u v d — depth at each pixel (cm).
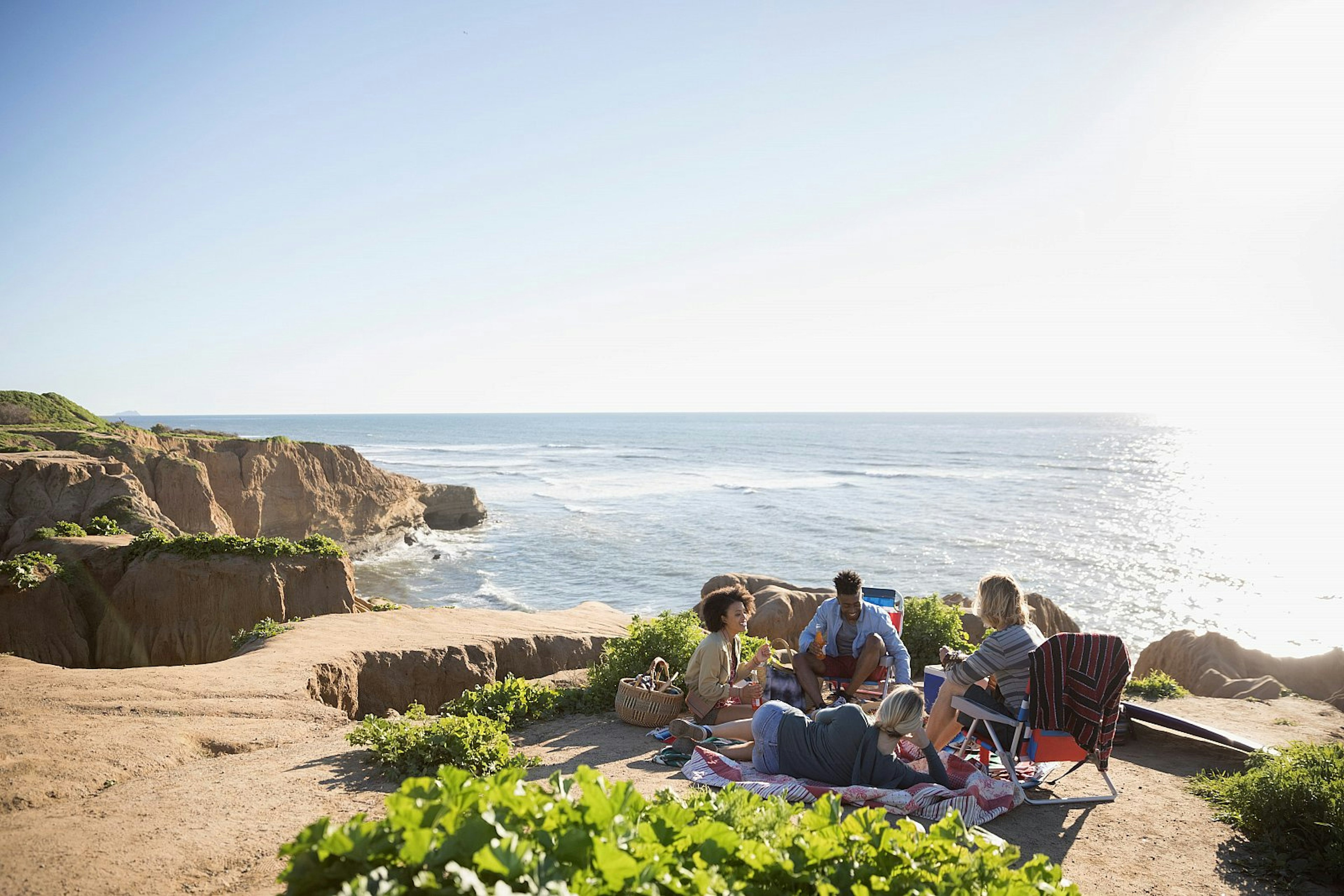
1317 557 4072
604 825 240
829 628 719
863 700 721
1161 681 958
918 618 979
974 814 500
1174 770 636
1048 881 276
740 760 584
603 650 845
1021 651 555
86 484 2712
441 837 218
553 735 698
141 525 2598
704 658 677
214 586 1628
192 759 609
